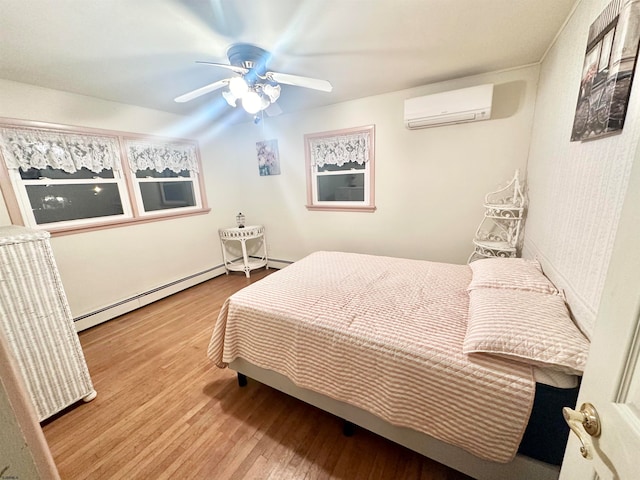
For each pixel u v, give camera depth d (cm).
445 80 244
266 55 185
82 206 258
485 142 244
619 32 89
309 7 136
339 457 130
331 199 351
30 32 144
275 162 370
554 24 158
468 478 118
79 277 252
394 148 285
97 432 146
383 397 117
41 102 221
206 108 304
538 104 209
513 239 236
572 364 91
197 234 362
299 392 149
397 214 301
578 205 124
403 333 123
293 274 208
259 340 155
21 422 32
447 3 137
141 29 148
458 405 103
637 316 42
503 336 103
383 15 145
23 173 221
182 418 154
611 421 45
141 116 291
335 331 131
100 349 223
